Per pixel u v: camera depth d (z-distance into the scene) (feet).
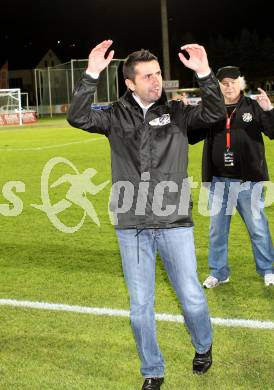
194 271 11.72
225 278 18.02
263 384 12.00
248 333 14.34
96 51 11.23
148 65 11.03
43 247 23.56
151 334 11.78
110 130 11.61
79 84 11.30
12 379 12.49
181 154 11.50
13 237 25.31
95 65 11.24
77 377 12.53
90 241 24.29
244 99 16.51
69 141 68.08
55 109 129.90
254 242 17.61
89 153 54.85
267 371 12.50
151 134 11.36
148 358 11.81
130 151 11.40
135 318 11.69
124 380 12.40
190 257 11.62
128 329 14.90
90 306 16.56
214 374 12.47
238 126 16.40
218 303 16.44
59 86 127.85
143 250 11.62
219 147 16.66
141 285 11.68
